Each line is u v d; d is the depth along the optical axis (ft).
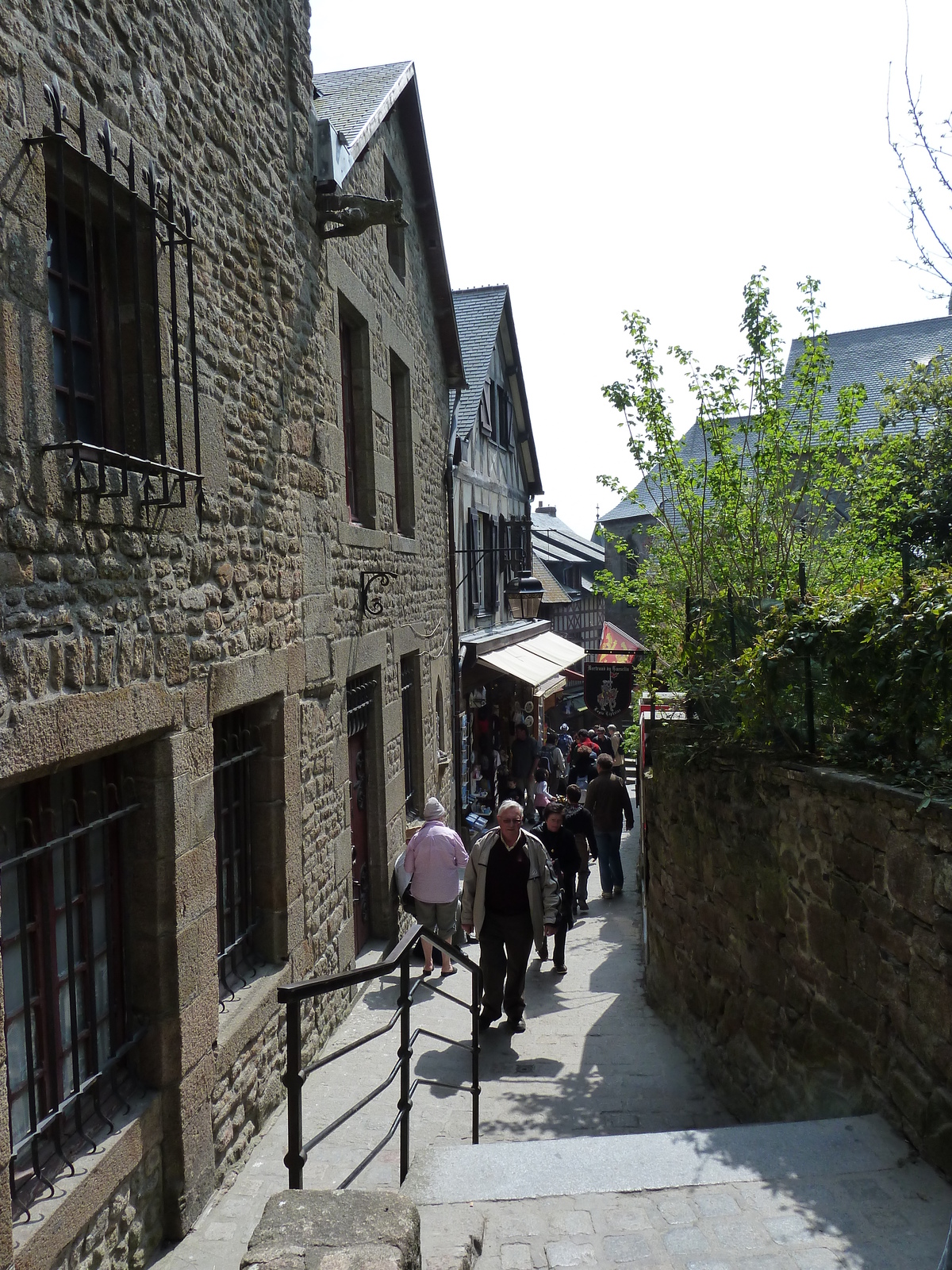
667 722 20.63
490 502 51.72
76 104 11.19
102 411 11.50
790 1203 10.36
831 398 69.05
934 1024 10.87
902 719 12.54
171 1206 12.66
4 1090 9.13
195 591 13.99
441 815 24.56
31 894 10.85
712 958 17.98
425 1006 22.11
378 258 27.22
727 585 24.00
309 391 19.97
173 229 12.50
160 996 12.76
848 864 12.88
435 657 35.01
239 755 16.58
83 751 10.80
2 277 9.63
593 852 33.94
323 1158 14.71
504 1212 10.48
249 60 17.08
